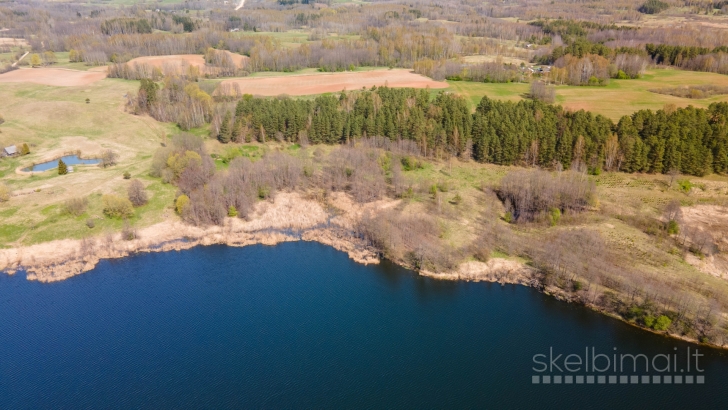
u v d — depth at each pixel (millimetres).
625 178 162000
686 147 159125
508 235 135250
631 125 171875
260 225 147375
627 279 115062
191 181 157875
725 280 116438
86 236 139125
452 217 145500
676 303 106000
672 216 137875
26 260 130250
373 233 139250
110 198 145000
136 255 133500
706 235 129500
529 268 124375
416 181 165875
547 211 143875
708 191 153000
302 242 139750
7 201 151750
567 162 168375
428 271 124938
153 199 156750
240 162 168375
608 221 139375
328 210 155000
